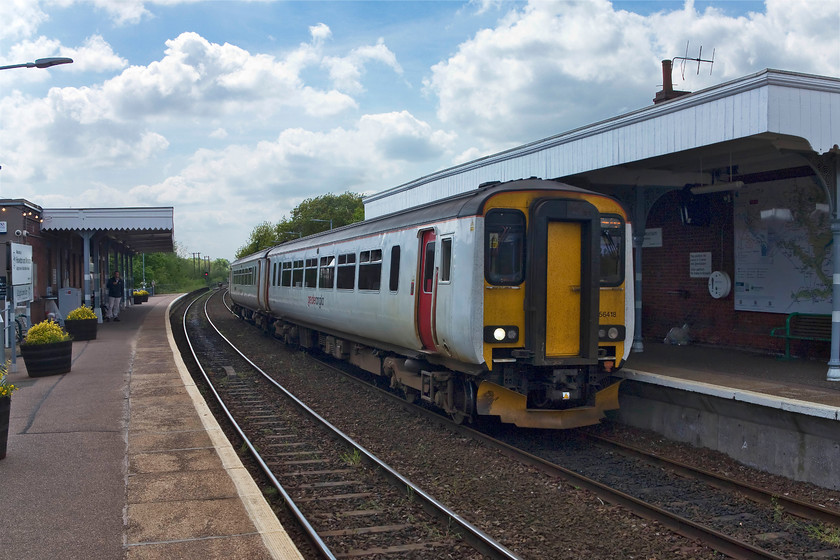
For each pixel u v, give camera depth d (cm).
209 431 745
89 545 434
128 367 1233
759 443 700
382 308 1043
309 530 505
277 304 1916
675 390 792
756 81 714
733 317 1077
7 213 1747
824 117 727
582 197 801
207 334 2345
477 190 852
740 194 1053
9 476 579
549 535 528
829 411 611
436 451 777
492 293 764
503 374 781
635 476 690
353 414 988
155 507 505
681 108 826
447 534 528
